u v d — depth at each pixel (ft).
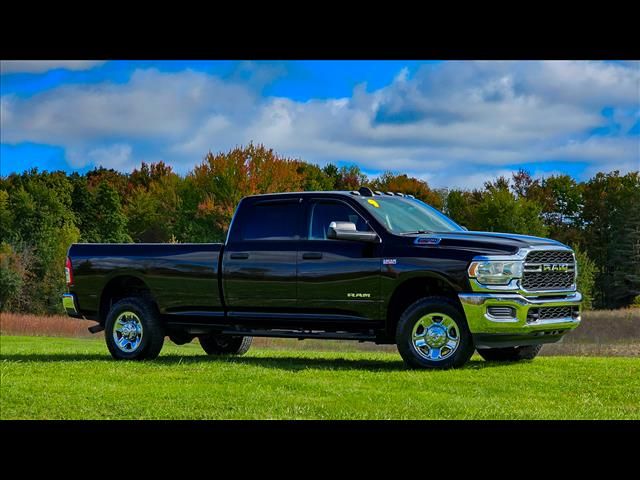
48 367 32.19
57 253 184.65
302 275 32.45
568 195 221.87
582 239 216.33
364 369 30.76
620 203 214.48
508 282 29.58
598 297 208.03
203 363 32.73
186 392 25.02
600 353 52.44
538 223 190.60
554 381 26.96
